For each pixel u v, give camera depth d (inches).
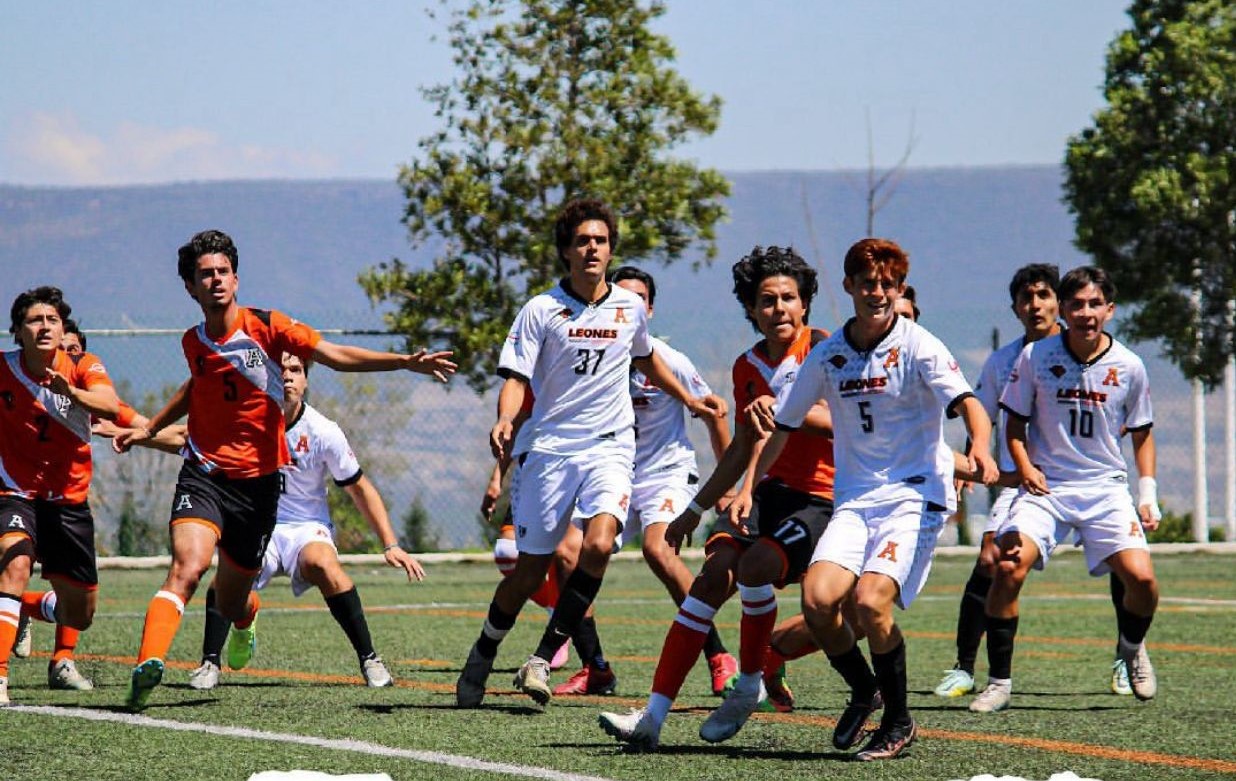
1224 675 938.1
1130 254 2623.0
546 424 768.9
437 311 2268.7
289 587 1785.2
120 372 2493.8
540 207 2315.5
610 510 751.1
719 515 890.7
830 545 619.8
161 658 703.7
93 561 820.6
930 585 1852.9
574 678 845.8
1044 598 1644.9
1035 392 834.2
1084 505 823.7
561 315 763.4
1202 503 3036.4
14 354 784.3
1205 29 2591.0
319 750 611.5
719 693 836.0
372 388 2333.9
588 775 562.3
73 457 797.9
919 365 618.5
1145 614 812.6
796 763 600.1
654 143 2353.6
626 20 2346.2
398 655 1049.5
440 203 2261.3
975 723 729.6
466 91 2308.1
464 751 613.9
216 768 569.9
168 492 2106.3
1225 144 2581.2
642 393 882.8
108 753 602.2
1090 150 2628.0
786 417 642.8
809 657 1063.0
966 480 740.7
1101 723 727.7
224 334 737.6
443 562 2164.1
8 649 757.3
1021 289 882.8
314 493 875.4
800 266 762.2
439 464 2362.2
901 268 619.8
